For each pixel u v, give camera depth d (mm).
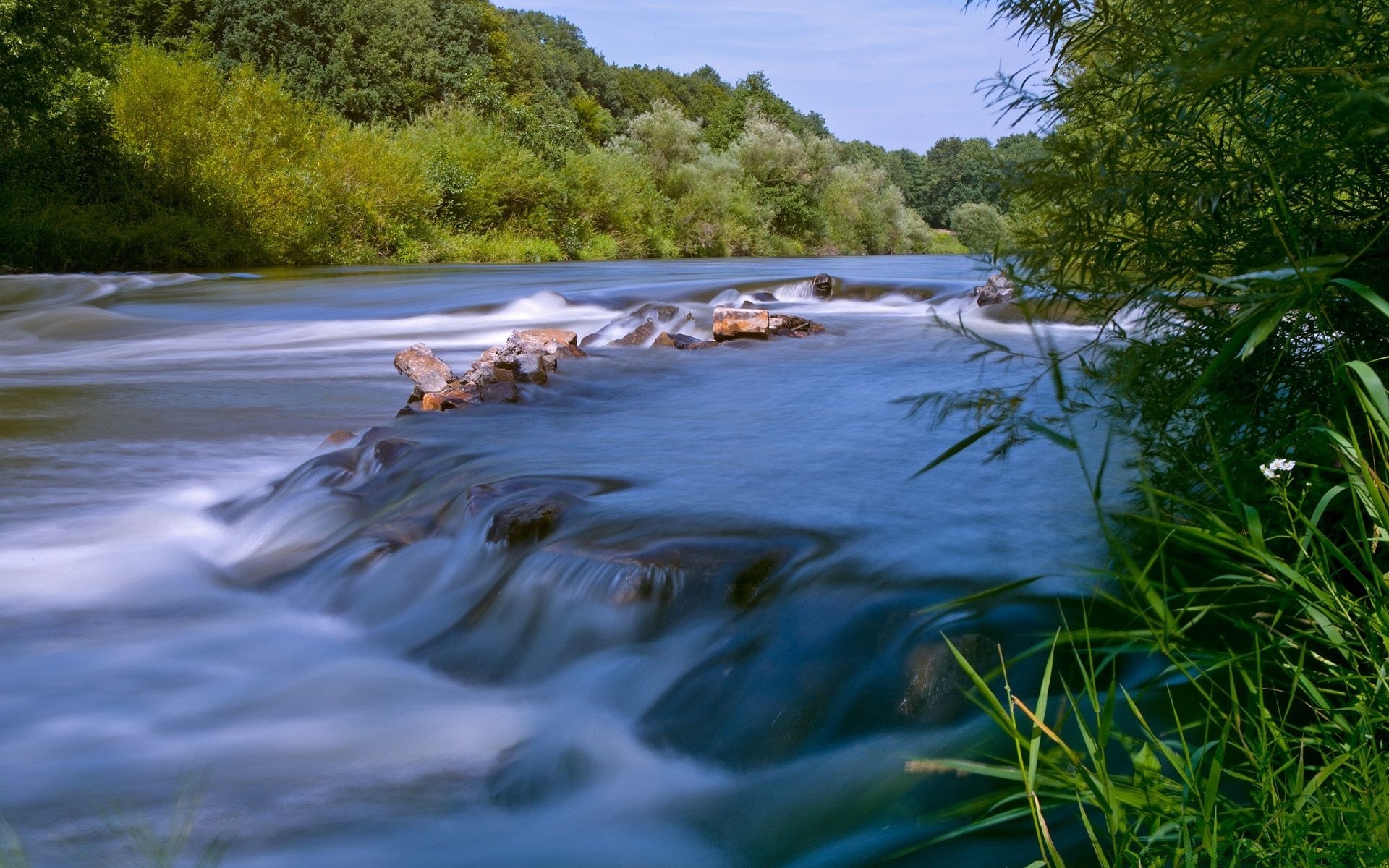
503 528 4172
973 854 2131
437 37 63281
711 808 2756
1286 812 1599
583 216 40562
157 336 13266
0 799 2969
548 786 2980
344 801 2932
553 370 7992
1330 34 2092
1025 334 9766
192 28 56281
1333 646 1955
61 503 5703
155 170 26219
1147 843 1684
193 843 2730
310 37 56844
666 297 15211
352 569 4492
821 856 2406
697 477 4789
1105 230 2656
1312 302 1976
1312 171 2393
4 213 22156
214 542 5242
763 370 8156
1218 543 2129
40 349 12148
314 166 30094
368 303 16172
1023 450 4969
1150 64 2488
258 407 8305
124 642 4094
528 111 43531
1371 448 2348
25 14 22781
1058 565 3373
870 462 5000
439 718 3434
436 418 6539
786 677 3074
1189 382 2781
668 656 3367
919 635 2982
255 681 3756
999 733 2510
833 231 57125
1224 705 2256
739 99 66188
